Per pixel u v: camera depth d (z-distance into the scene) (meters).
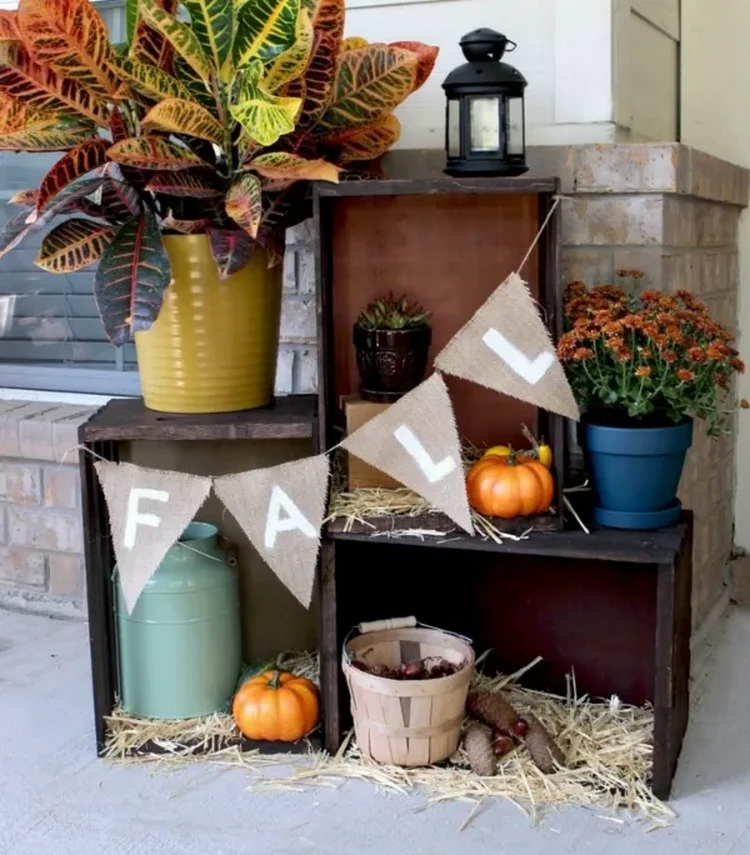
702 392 1.93
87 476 2.07
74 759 2.10
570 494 2.15
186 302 2.04
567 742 2.08
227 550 2.27
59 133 1.98
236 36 1.92
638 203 2.16
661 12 2.63
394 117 2.16
